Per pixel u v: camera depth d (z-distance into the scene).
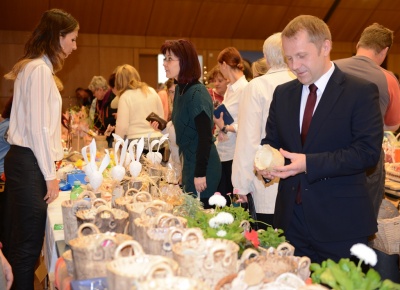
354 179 1.87
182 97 2.83
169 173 2.63
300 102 1.96
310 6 11.12
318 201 1.86
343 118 1.81
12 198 2.55
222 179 3.76
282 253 1.47
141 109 4.41
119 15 10.62
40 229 2.56
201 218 1.72
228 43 11.45
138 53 11.12
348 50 11.95
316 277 1.30
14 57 10.26
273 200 2.59
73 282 1.29
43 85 2.45
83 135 4.77
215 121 3.60
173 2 10.60
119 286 1.12
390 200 3.52
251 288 1.15
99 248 1.33
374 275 1.15
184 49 2.81
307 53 1.76
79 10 10.32
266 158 1.83
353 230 1.83
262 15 11.16
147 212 1.73
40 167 2.47
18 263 2.55
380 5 11.31
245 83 3.69
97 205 1.86
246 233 1.62
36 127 2.44
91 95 8.83
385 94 2.65
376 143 1.77
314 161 1.77
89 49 10.89
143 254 1.23
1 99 10.34
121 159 2.34
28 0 9.80
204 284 1.08
